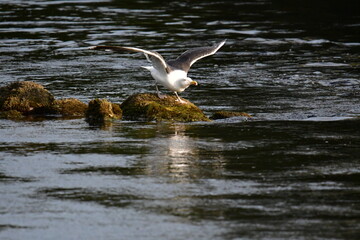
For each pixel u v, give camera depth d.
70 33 28.16
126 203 9.98
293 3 36.47
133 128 14.83
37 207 9.86
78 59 23.44
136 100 16.12
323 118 15.69
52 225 9.20
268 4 36.31
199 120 15.58
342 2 36.38
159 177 11.20
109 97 18.17
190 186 10.73
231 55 24.39
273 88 19.36
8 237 8.83
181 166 11.84
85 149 13.03
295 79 20.55
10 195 10.36
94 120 15.71
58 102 16.53
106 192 10.47
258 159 12.23
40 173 11.48
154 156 12.49
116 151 12.86
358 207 9.72
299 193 10.34
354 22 30.92
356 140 13.58
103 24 30.30
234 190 10.50
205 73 21.52
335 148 12.96
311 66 22.41
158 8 35.09
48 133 14.39
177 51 24.67
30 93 16.59
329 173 11.37
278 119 15.66
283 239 8.62
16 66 22.08
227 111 16.31
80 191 10.53
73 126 15.08
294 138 13.79
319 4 35.97
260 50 25.20
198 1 37.62
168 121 15.52
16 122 15.49
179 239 8.68
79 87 19.36
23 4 35.81
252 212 9.55
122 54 24.50
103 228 9.08
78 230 9.03
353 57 23.80
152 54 13.87
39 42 26.30
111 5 35.88
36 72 21.27
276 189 10.54
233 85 19.83
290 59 23.61
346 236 8.70
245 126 14.95
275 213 9.51
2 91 16.81
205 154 12.60
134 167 11.79
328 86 19.55
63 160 12.27
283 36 27.80
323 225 9.06
